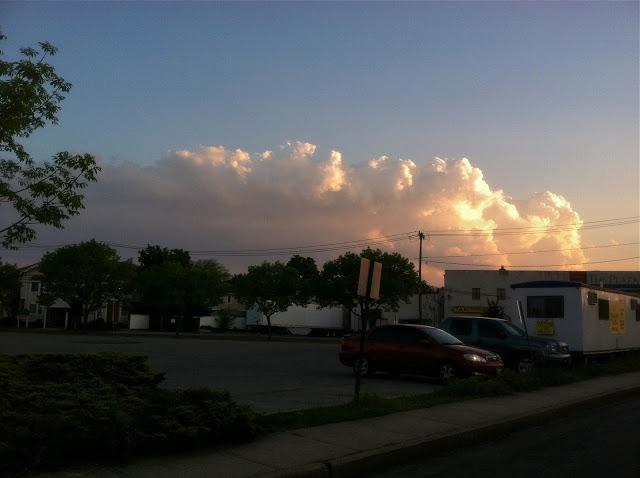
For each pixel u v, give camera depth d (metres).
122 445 7.44
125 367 10.31
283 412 11.47
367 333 19.92
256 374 19.70
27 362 9.55
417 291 62.06
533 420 12.73
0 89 8.94
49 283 58.69
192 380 17.42
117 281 58.31
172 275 55.59
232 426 8.73
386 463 8.88
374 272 12.17
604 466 9.05
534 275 69.50
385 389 16.48
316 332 69.31
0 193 9.13
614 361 25.22
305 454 8.48
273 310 51.72
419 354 18.41
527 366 20.17
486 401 14.20
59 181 9.42
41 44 9.42
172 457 7.96
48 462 7.02
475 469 8.87
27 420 7.29
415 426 10.76
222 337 52.62
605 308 25.78
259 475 7.36
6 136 9.08
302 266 111.62
